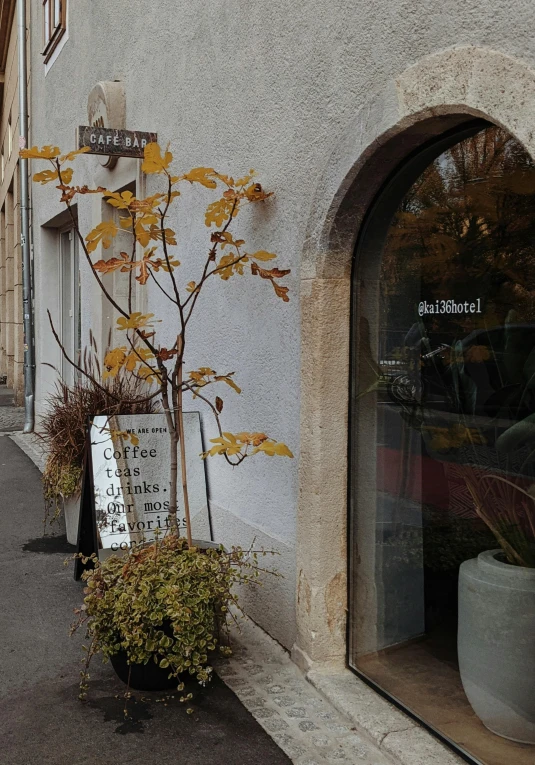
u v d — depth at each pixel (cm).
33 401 1081
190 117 488
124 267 329
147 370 367
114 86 628
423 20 270
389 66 290
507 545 280
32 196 1081
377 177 314
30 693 333
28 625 409
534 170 260
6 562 516
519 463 273
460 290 295
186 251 499
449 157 295
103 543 443
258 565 399
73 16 805
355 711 307
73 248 942
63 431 524
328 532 340
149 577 320
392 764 278
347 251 334
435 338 308
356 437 342
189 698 310
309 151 348
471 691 286
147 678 330
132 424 462
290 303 369
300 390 350
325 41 332
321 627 341
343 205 322
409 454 324
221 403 359
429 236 307
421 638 314
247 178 360
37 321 1060
